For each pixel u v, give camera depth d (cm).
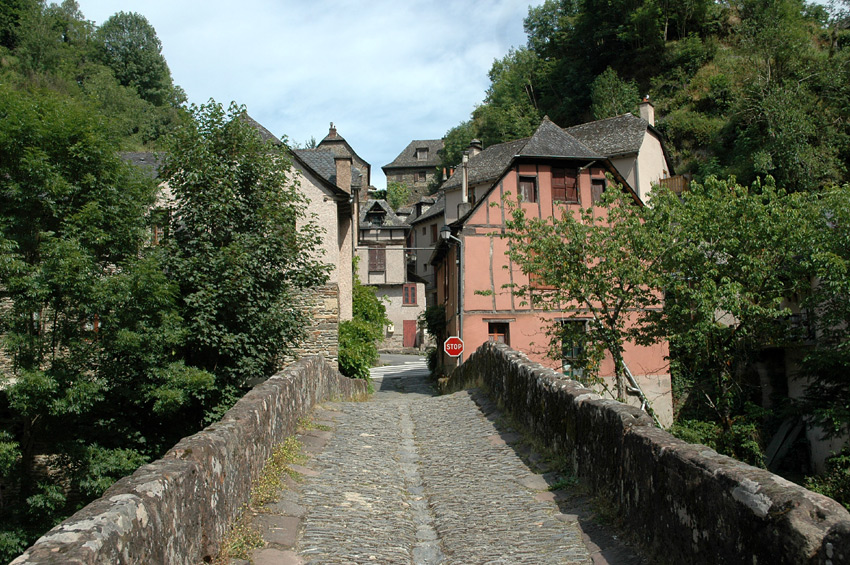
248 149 1390
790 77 3697
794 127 3045
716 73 4284
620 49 4959
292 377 941
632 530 497
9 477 1197
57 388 1130
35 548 276
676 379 2094
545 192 2092
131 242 1259
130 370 1241
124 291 1159
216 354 1322
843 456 1373
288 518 568
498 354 1192
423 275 4816
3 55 4781
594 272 1388
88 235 1162
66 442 1197
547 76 5394
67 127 1203
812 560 287
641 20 4700
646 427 515
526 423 929
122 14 6738
